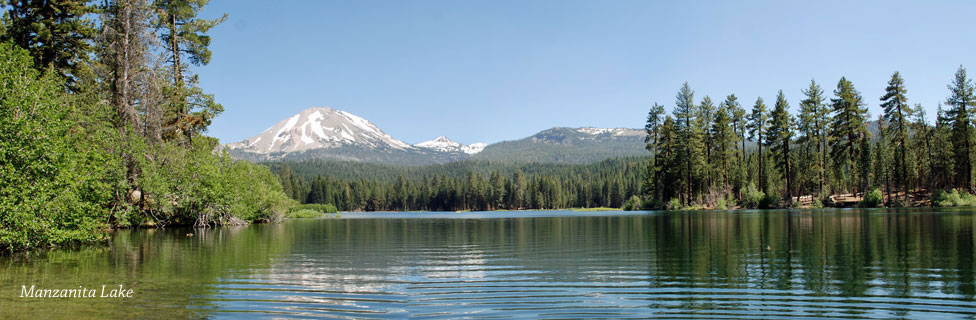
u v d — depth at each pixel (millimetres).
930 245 18078
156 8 35875
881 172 63594
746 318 8961
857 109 58594
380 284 12320
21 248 19250
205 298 10727
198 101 40750
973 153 53562
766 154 76688
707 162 67125
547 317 9164
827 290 10992
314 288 11805
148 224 35562
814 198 60375
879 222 29578
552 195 164750
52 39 31609
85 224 21203
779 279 12273
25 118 18016
